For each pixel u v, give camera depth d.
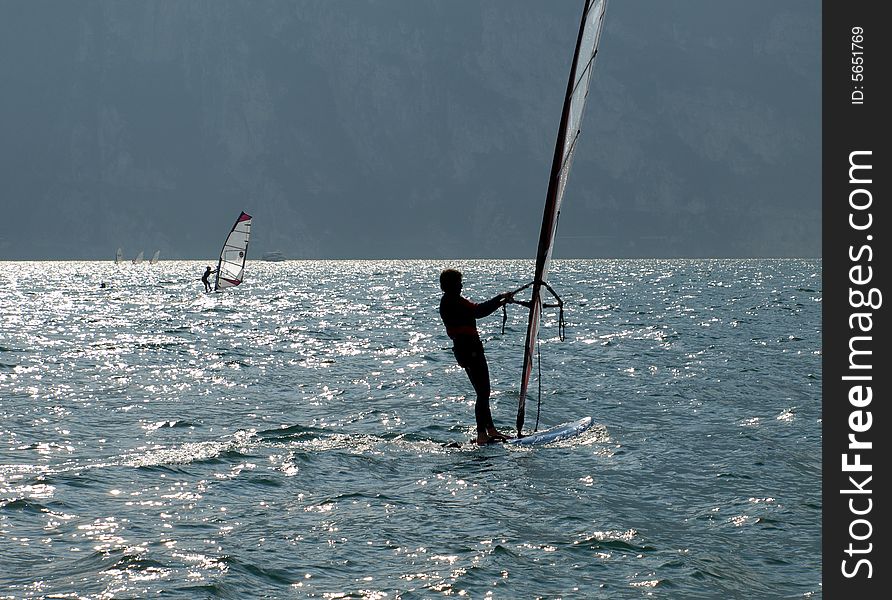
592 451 33.72
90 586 19.00
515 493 27.44
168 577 19.56
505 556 21.36
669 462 31.72
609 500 26.69
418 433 37.81
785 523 24.38
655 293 185.25
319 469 30.56
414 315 123.25
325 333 92.88
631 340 80.75
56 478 28.66
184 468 30.42
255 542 22.23
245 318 117.19
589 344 77.19
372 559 21.09
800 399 45.62
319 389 51.56
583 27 33.88
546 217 35.19
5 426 38.66
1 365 61.88
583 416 41.84
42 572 19.92
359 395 49.09
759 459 32.00
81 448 34.22
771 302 145.88
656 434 37.09
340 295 188.62
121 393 49.66
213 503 26.03
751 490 27.75
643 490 27.89
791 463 31.41
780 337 82.00
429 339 85.25
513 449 34.34
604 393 48.62
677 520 24.69
